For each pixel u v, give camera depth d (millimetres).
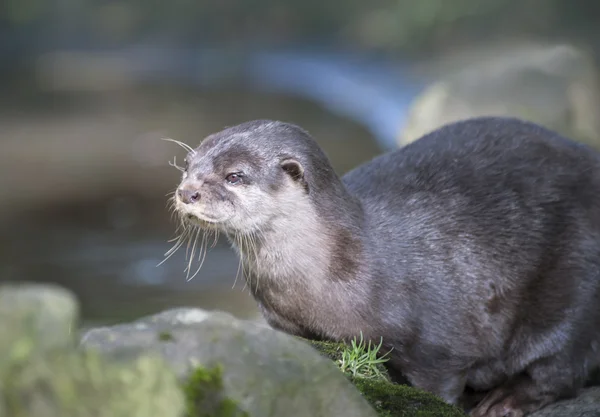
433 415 15422
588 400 20438
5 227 47062
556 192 20203
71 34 126688
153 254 42781
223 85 91750
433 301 19391
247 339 11914
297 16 113000
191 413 11078
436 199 20094
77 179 55688
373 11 102188
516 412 20094
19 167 59500
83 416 9758
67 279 39344
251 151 19781
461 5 87688
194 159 20328
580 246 20016
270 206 19406
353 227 19562
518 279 19812
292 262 19547
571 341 20031
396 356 19641
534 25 81750
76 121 75438
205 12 123125
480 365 20500
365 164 21750
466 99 48281
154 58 112250
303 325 19969
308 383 11891
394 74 75250
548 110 48188
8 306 10156
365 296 19250
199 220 19828
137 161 59875
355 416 11938
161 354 11438
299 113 73875
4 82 97875
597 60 67000
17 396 9648
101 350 11281
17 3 130500
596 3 82375
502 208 20000
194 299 36000
